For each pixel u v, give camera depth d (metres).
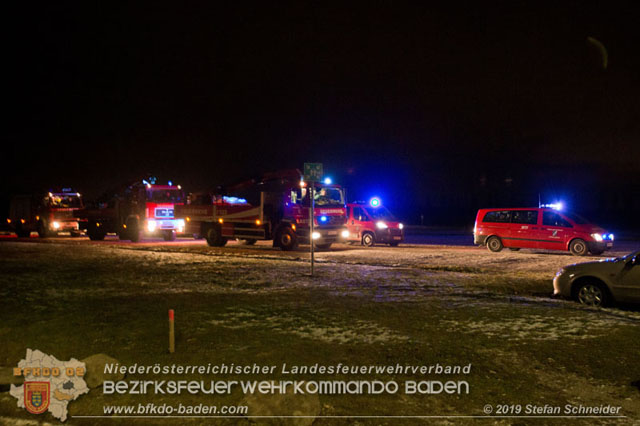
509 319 7.85
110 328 7.33
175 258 17.81
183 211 24.77
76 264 15.95
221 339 6.69
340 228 20.97
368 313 8.34
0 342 6.68
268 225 21.39
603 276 8.87
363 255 18.97
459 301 9.44
